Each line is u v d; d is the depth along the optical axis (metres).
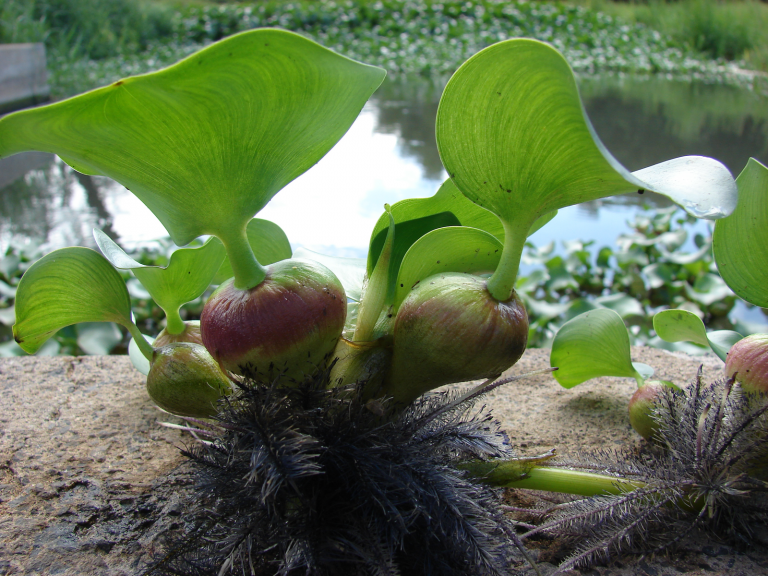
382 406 0.18
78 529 0.23
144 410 0.31
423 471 0.18
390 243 0.18
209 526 0.18
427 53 2.39
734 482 0.20
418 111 1.50
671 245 0.78
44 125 0.13
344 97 0.15
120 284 0.22
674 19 2.71
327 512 0.18
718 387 0.23
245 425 0.17
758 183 0.21
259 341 0.17
